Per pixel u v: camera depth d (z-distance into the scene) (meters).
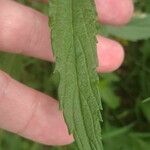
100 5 0.11
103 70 0.11
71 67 0.07
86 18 0.07
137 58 0.15
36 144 0.14
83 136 0.07
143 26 0.12
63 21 0.07
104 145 0.14
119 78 0.15
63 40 0.07
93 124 0.07
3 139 0.14
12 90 0.10
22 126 0.10
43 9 0.13
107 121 0.14
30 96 0.10
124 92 0.15
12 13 0.10
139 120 0.15
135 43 0.15
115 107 0.14
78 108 0.07
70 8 0.07
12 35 0.10
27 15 0.10
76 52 0.07
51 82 0.14
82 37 0.07
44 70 0.14
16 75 0.12
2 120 0.10
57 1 0.07
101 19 0.11
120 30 0.12
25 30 0.10
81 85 0.07
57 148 0.14
